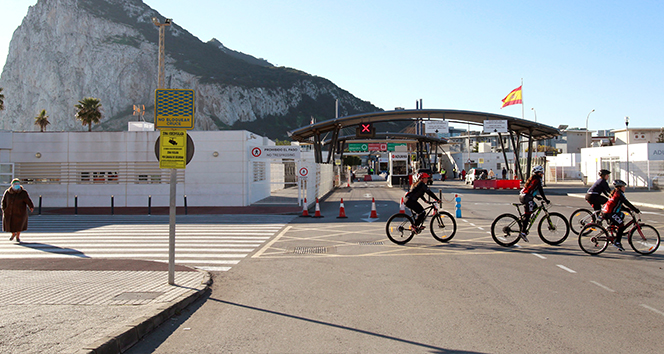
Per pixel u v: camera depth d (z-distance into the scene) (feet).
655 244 29.43
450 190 123.13
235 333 15.29
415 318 16.75
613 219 29.35
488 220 51.83
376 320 16.57
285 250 33.14
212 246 35.32
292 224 50.85
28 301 18.03
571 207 68.85
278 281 23.26
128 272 24.49
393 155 149.28
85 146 79.97
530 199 32.81
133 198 79.41
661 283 21.79
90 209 74.43
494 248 32.53
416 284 22.13
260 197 92.22
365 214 60.95
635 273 24.04
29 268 25.62
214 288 21.86
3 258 29.30
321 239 38.60
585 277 23.18
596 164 139.23
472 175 145.69
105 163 79.92
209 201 78.28
